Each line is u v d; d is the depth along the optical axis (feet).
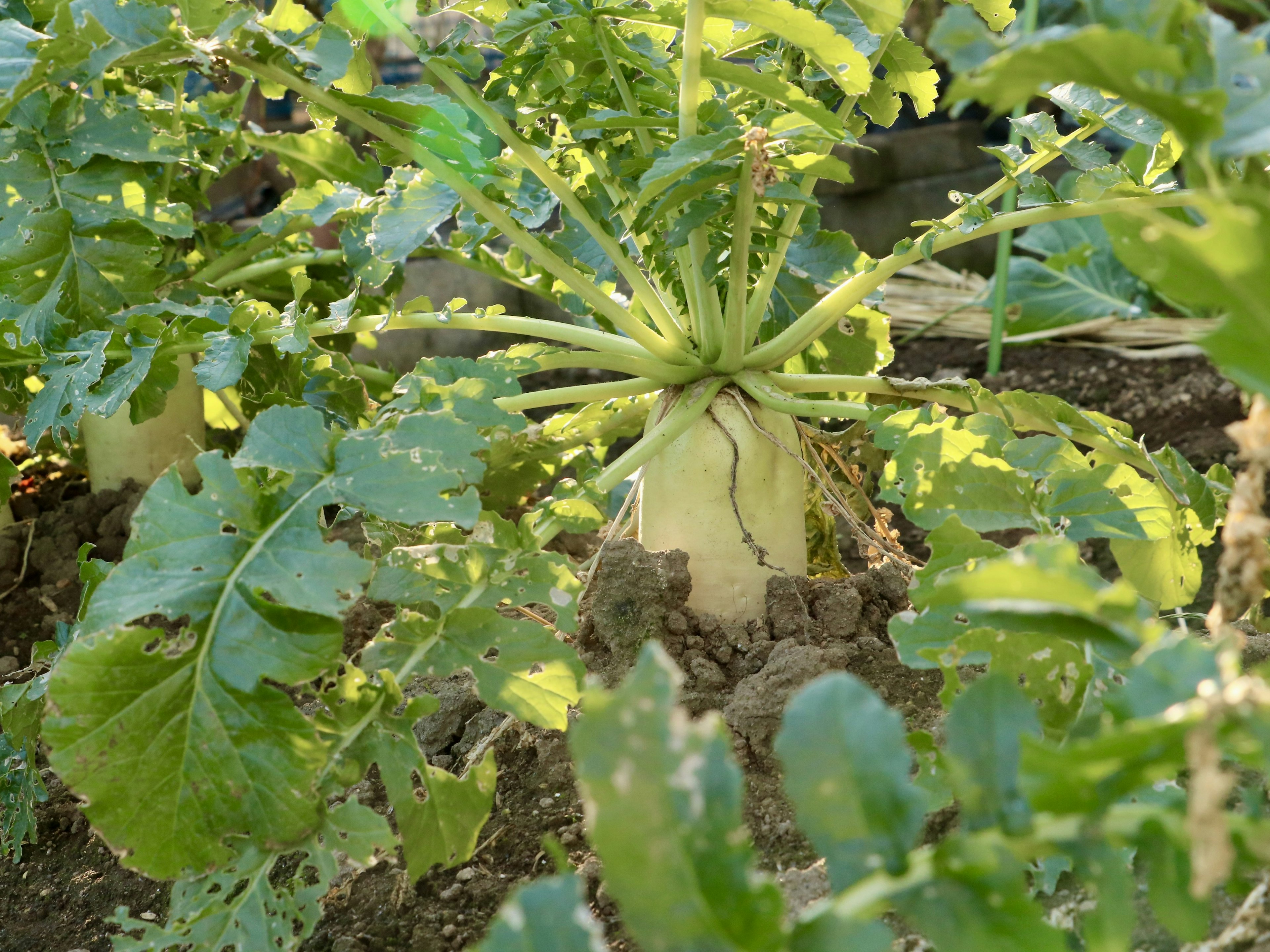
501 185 4.42
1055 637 2.74
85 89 4.36
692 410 4.15
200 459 3.07
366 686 3.10
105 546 5.89
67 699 2.66
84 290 4.41
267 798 2.80
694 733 1.62
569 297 5.24
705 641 4.07
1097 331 10.01
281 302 6.48
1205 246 1.52
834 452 5.03
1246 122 1.81
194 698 2.78
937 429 3.43
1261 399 1.95
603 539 4.68
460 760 4.02
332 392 4.75
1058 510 3.35
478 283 9.86
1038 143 4.44
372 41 9.51
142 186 4.50
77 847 4.05
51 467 7.00
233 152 6.83
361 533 5.44
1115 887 1.75
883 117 4.91
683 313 4.66
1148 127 4.26
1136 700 1.84
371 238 4.43
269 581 2.86
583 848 3.50
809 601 4.21
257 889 2.86
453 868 3.53
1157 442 8.10
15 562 5.86
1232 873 1.90
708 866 1.65
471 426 3.27
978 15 4.63
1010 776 1.88
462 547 3.32
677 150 3.42
